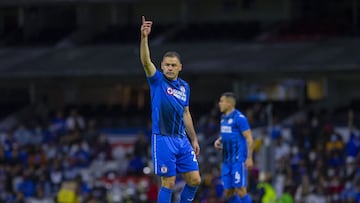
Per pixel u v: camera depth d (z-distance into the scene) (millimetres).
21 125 128875
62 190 107438
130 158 115438
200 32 145250
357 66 124625
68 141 120438
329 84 134750
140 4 153875
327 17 143250
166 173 44812
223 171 62969
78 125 126438
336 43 133000
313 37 136000
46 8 155500
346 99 136250
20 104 146625
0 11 157125
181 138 45188
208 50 136875
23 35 154000
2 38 154250
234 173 62250
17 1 150125
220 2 151000
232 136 62219
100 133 126625
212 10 151625
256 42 137000
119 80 144500
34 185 113062
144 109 139500
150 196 104688
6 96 152750
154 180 104875
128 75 136750
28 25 154750
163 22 153375
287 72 128875
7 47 150500
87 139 121688
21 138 125062
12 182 114938
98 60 139875
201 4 152000
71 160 116625
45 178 113812
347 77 135125
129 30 150250
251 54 133375
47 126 129125
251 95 137625
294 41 135500
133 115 137750
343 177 100875
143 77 140125
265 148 85250
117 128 133125
